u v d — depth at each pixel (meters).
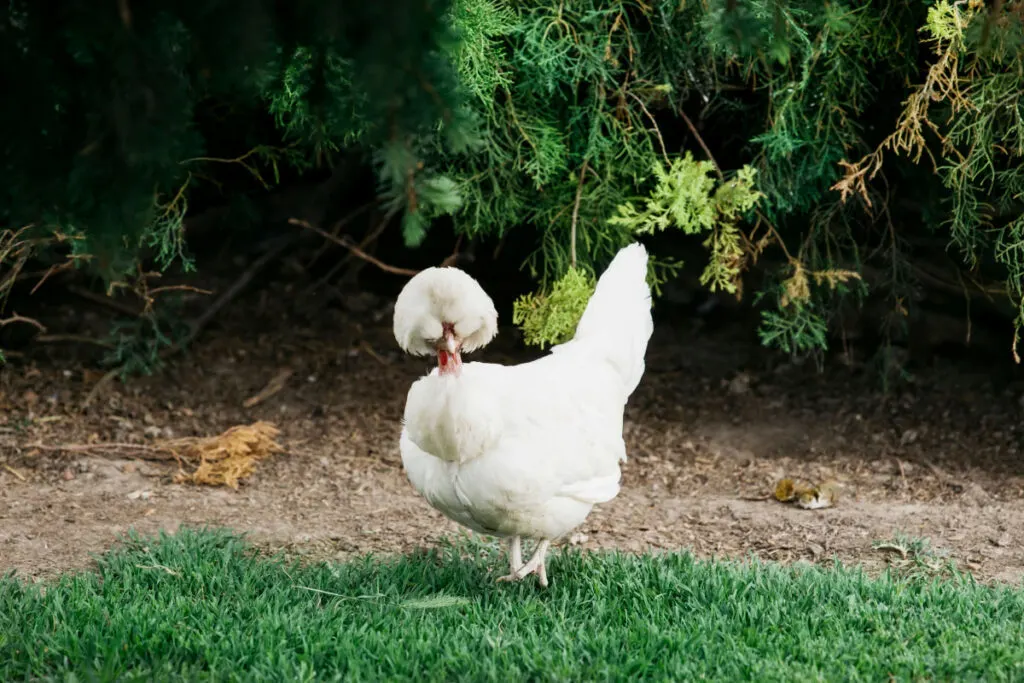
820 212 6.64
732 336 8.45
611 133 5.94
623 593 4.62
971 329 7.79
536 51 5.59
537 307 6.05
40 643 3.99
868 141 6.62
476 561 5.04
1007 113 5.45
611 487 4.40
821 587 4.66
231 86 2.83
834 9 4.95
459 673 3.88
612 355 4.67
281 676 3.79
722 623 4.26
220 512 5.70
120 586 4.64
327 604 4.50
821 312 7.08
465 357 8.16
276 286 9.01
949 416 7.13
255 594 4.57
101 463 6.25
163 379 7.64
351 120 3.01
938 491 6.08
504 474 4.04
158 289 7.14
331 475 6.32
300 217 8.91
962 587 4.72
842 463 6.52
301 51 3.19
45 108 2.78
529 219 6.41
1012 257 6.19
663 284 8.55
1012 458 6.49
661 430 7.09
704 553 5.32
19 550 5.08
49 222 3.06
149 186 2.80
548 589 4.68
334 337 8.45
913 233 7.44
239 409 7.30
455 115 2.82
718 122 7.06
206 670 3.86
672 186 5.74
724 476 6.39
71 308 8.38
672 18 5.73
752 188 6.17
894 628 4.25
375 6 2.46
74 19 2.53
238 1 2.54
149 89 2.57
